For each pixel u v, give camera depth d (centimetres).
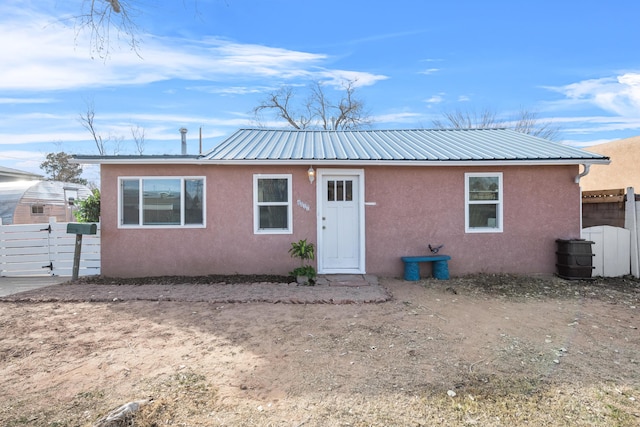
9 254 913
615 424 297
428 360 416
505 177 880
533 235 881
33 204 1811
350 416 309
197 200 855
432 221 879
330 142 1029
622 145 1273
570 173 877
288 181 862
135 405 317
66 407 323
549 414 311
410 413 312
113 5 651
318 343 466
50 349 447
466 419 304
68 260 916
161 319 557
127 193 851
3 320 554
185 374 384
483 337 489
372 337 485
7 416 310
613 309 621
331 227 880
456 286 779
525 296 704
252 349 448
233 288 738
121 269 852
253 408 321
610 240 870
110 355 430
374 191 873
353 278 825
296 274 784
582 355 432
